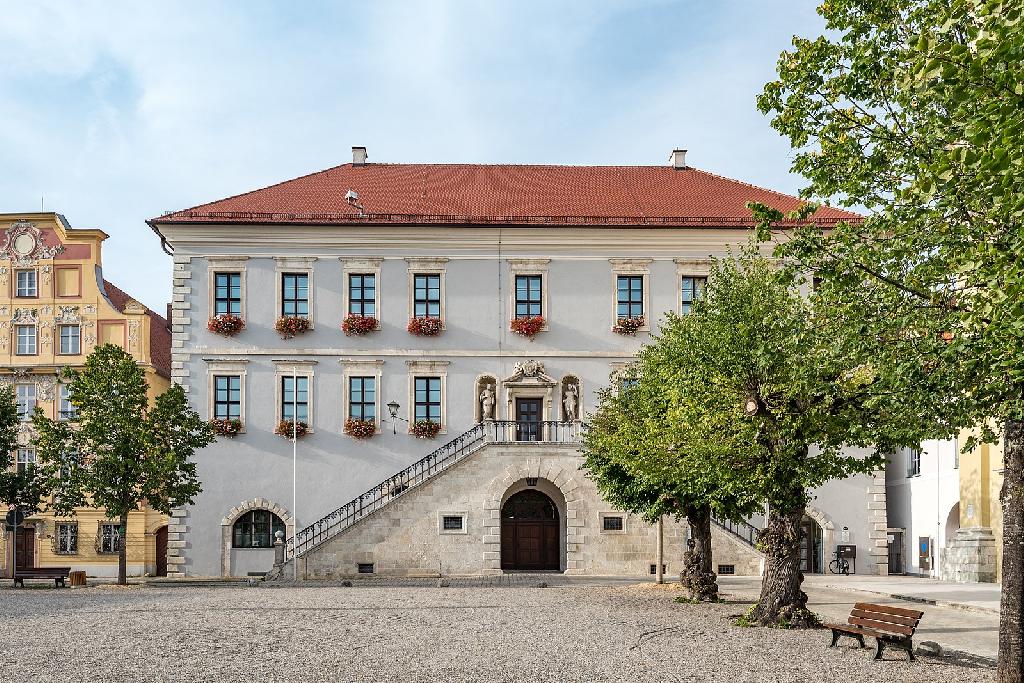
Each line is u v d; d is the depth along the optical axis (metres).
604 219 44.62
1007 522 15.14
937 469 42.03
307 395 43.91
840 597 30.97
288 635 21.50
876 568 43.22
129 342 47.53
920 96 15.16
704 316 25.09
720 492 25.47
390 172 50.12
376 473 43.59
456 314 44.50
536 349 44.47
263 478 43.28
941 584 35.78
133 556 46.06
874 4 16.39
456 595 31.12
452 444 42.34
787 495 22.52
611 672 16.73
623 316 44.75
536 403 44.53
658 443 26.39
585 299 44.72
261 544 43.22
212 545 42.81
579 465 40.25
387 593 32.06
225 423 43.12
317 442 43.66
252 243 44.34
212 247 44.22
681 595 30.70
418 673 16.69
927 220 15.34
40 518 46.25
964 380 15.51
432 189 48.00
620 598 29.80
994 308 13.18
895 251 15.88
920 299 16.34
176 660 18.14
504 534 42.56
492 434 41.34
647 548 39.84
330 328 44.25
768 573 23.17
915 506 44.34
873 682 16.00
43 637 21.34
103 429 37.25
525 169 51.41
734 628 22.41
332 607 27.47
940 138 15.07
